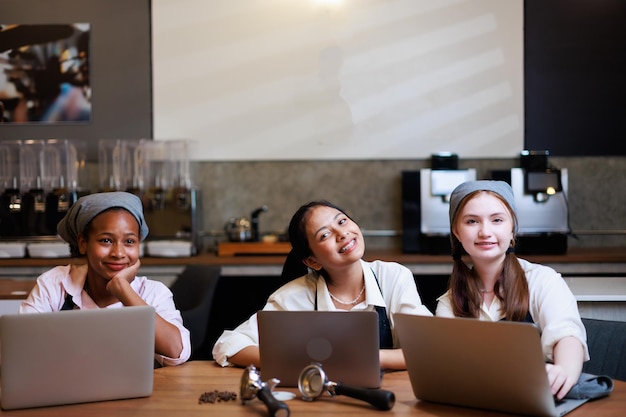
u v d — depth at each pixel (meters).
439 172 4.50
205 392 2.00
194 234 4.66
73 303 2.45
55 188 4.62
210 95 4.95
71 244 2.49
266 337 2.02
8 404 1.88
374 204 4.96
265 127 4.95
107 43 4.95
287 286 2.44
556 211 4.41
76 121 4.98
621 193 4.94
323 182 4.98
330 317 1.96
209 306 3.63
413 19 4.88
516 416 1.78
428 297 4.97
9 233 4.57
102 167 4.85
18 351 1.87
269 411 1.78
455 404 1.86
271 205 4.99
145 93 4.96
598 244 4.97
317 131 4.95
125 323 1.93
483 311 2.32
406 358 1.90
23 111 4.97
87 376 1.92
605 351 2.36
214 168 4.98
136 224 2.39
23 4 4.94
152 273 4.45
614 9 4.87
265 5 4.91
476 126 4.91
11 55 4.96
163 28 4.93
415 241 4.57
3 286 3.72
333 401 1.92
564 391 1.88
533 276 2.31
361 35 4.89
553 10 4.87
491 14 4.87
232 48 4.93
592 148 4.92
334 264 2.26
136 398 1.97
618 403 1.87
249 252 4.55
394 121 4.92
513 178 4.41
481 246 2.26
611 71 4.88
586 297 2.88
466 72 4.89
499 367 1.74
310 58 4.91
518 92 4.89
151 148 4.73
